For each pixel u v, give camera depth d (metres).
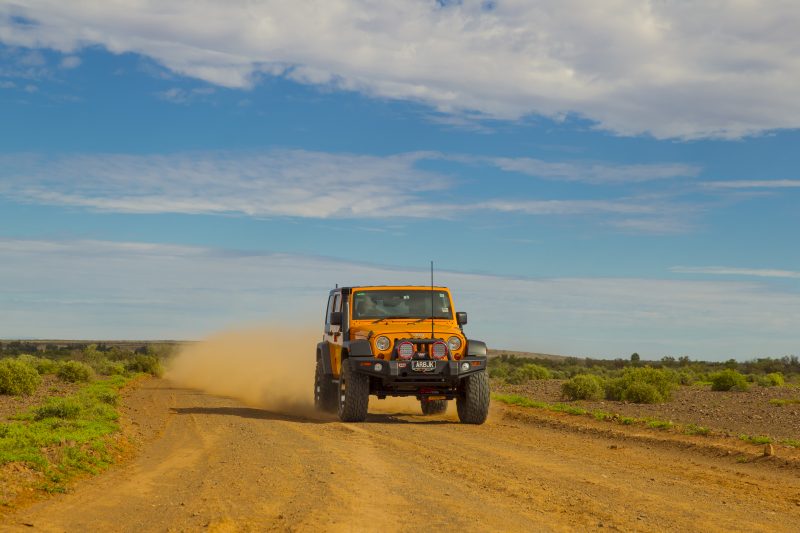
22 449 10.55
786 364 78.06
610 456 12.39
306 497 8.23
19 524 7.02
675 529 7.05
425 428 15.98
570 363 90.44
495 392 29.20
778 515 7.82
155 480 9.41
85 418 15.32
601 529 6.97
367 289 18.11
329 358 19.62
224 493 8.47
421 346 16.75
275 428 15.51
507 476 9.91
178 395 26.88
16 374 23.66
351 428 15.52
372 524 6.98
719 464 11.85
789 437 14.92
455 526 6.94
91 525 7.05
